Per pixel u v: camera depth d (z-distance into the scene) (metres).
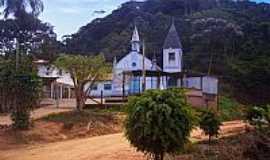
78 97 39.16
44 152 25.44
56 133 31.89
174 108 15.20
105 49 96.00
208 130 27.83
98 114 36.62
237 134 30.05
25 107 31.11
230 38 97.75
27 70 31.84
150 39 96.56
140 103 15.27
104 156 22.88
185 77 58.62
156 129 14.87
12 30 86.06
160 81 53.19
